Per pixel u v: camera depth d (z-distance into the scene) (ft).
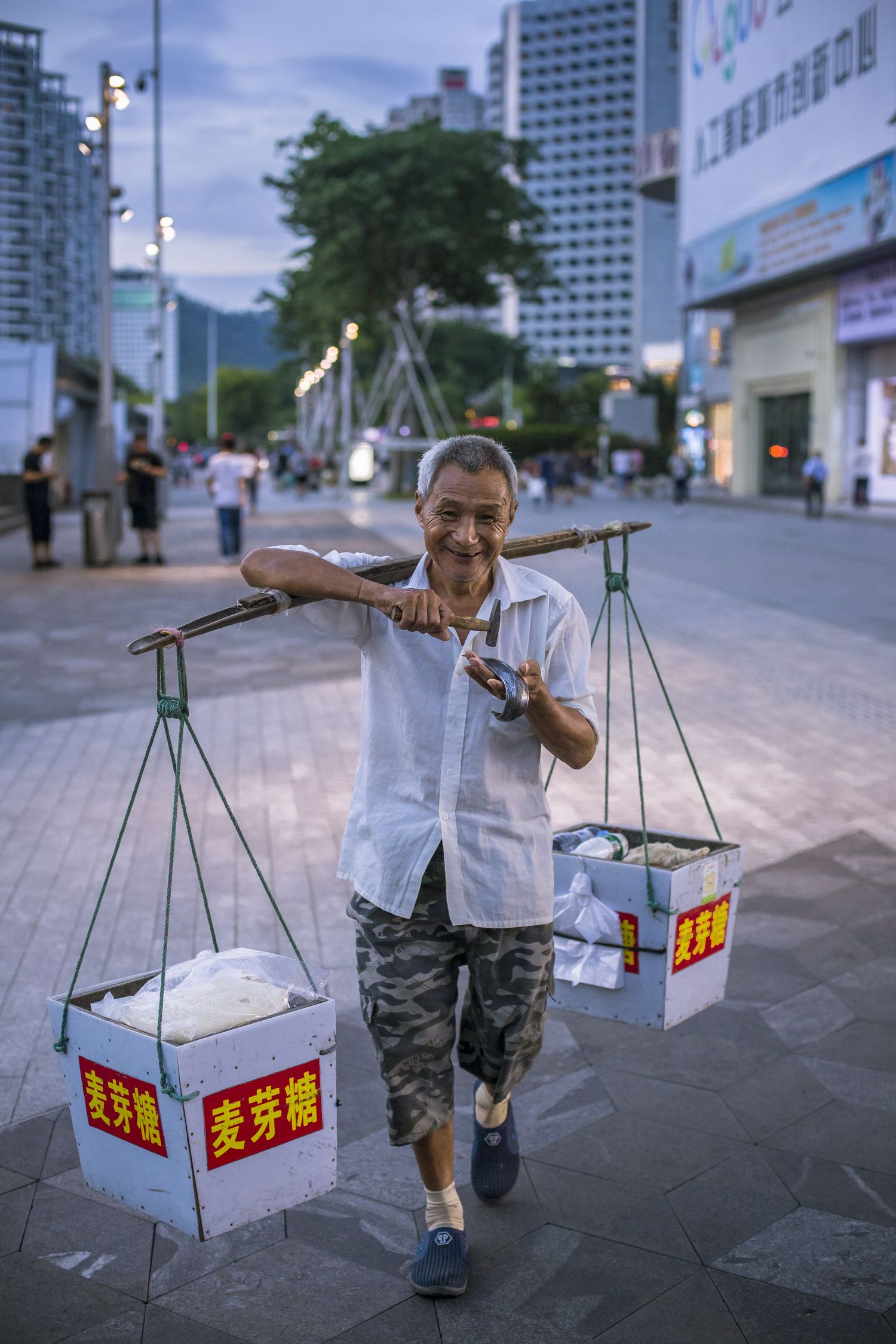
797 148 105.19
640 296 527.40
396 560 8.70
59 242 608.60
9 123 594.65
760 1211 9.70
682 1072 12.00
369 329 169.99
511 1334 8.32
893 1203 9.80
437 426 191.52
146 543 61.57
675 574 55.83
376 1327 8.39
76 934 15.43
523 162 132.87
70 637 39.19
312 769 23.49
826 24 97.91
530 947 8.63
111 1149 7.94
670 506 121.49
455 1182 10.18
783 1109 11.26
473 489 7.96
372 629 8.52
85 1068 7.95
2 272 597.93
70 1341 8.25
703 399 172.86
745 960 14.64
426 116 130.82
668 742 25.45
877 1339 8.23
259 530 84.02
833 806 20.86
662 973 9.87
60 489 121.90
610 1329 8.35
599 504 126.41
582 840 10.93
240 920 15.87
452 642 8.29
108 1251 9.27
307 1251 9.29
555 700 8.21
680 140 136.67
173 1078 7.29
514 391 344.08
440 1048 8.54
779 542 73.72
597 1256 9.15
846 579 53.36
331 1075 7.98
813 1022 13.01
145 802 21.36
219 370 448.65
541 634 8.48
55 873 17.70
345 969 14.40
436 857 8.29
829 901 16.48
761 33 110.93
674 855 10.37
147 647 7.41
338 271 130.21
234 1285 8.87
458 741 8.21
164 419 119.65
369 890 8.44
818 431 115.24
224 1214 7.62
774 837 19.21
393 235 127.65
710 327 161.17
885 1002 13.47
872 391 110.83
